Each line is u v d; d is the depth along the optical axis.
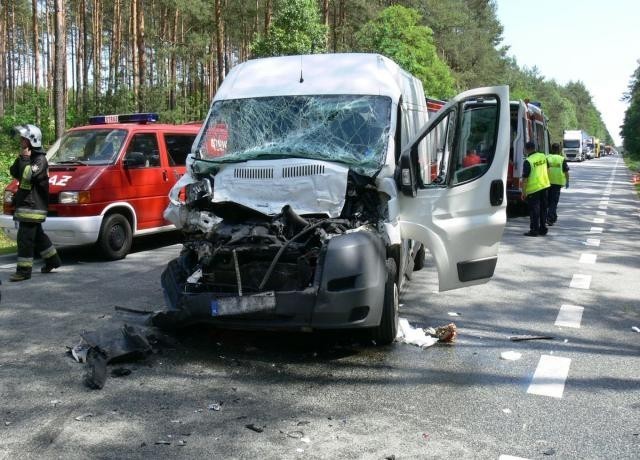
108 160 10.09
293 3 28.02
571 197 21.89
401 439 4.02
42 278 8.62
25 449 3.83
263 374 5.15
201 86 53.03
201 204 5.92
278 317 5.14
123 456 3.76
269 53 28.17
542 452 3.87
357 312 5.20
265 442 3.96
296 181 5.73
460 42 58.50
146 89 33.66
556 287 8.40
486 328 6.54
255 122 6.52
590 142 73.25
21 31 63.28
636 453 3.88
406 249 6.77
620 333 6.41
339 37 40.44
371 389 4.85
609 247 11.62
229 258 5.37
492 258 6.09
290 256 5.29
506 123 5.80
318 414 4.39
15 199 8.44
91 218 9.44
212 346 5.81
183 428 4.14
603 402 4.66
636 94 69.12
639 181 30.69
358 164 5.82
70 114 37.59
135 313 6.83
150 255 10.53
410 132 7.05
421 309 7.25
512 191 16.20
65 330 6.23
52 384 4.87
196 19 42.34
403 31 38.81
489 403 4.61
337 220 5.50
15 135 8.43
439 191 5.88
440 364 5.43
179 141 11.54
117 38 38.41
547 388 4.91
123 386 4.84
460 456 3.80
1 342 5.86
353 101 6.42
